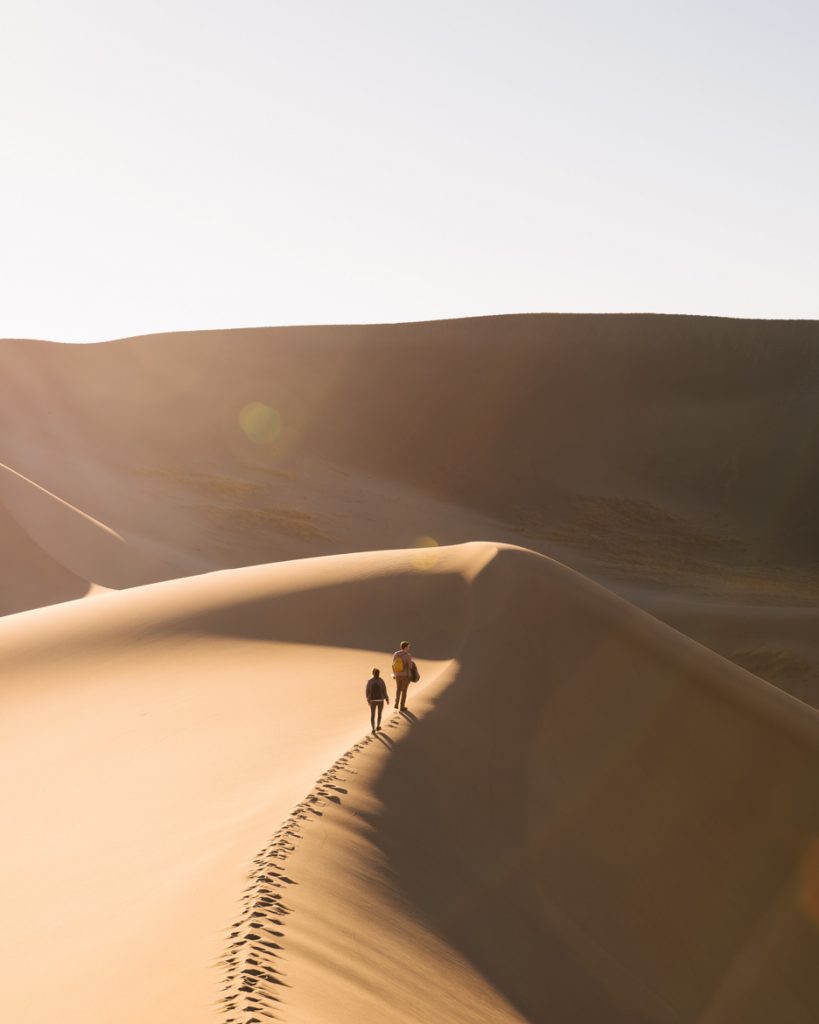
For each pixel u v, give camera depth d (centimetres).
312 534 8719
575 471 12100
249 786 1589
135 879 1220
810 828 2166
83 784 1789
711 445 12569
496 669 2481
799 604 8706
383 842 1370
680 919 1705
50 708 2492
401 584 3144
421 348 14112
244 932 929
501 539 10175
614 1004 1280
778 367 13875
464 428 12625
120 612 3253
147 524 7750
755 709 2598
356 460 11888
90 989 868
